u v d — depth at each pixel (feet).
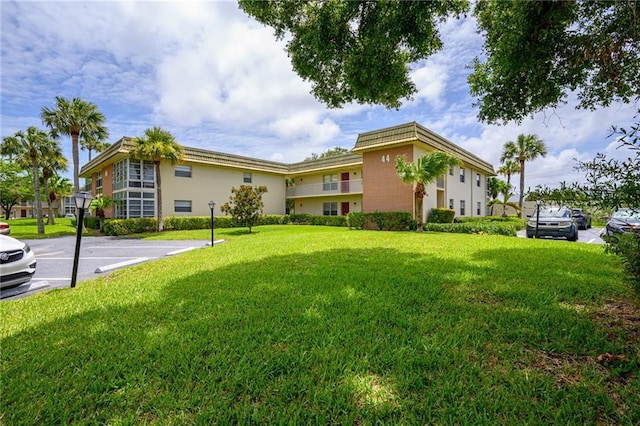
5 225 43.47
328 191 78.13
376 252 23.72
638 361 6.82
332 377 6.63
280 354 7.65
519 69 14.05
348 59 17.21
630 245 9.73
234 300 12.28
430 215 55.42
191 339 8.70
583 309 10.28
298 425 5.26
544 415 5.39
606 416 5.30
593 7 11.80
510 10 12.73
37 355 7.99
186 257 25.05
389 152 57.62
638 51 10.61
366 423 5.21
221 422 5.37
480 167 76.02
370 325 9.37
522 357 7.35
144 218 58.44
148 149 56.13
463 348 7.80
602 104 14.43
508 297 11.76
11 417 5.67
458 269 16.55
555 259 19.24
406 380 6.45
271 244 31.14
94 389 6.47
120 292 14.30
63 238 49.93
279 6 17.16
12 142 57.98
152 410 5.78
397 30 14.74
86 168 82.43
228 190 76.28
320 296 12.47
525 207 86.74
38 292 15.79
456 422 5.25
